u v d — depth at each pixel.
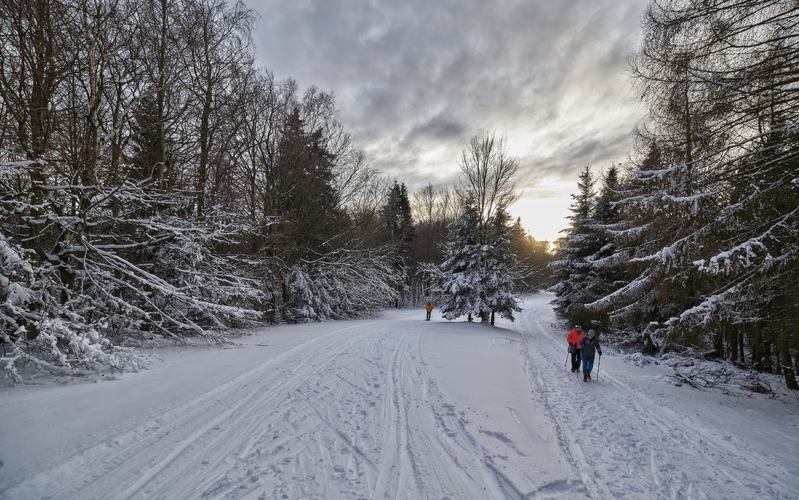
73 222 8.68
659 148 7.96
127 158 11.17
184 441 4.56
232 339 12.31
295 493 3.52
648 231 10.73
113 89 11.00
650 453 4.96
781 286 6.87
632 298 12.38
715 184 6.88
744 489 4.09
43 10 7.71
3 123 7.32
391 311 36.78
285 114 20.27
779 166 6.12
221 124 14.98
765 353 11.69
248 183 19.91
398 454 4.45
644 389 8.73
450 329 18.00
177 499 3.38
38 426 4.81
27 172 7.73
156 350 10.34
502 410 6.26
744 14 5.84
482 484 3.86
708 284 8.24
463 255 22.44
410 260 46.31
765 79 5.98
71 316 7.53
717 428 6.12
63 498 3.35
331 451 4.44
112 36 9.87
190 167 14.52
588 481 4.07
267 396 6.31
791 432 6.19
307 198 22.33
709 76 6.32
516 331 21.38
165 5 11.36
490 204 21.84
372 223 28.84
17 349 6.54
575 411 6.65
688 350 14.55
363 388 7.04
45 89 8.22
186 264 12.35
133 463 4.00
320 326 18.02
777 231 6.34
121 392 6.29
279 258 19.36
